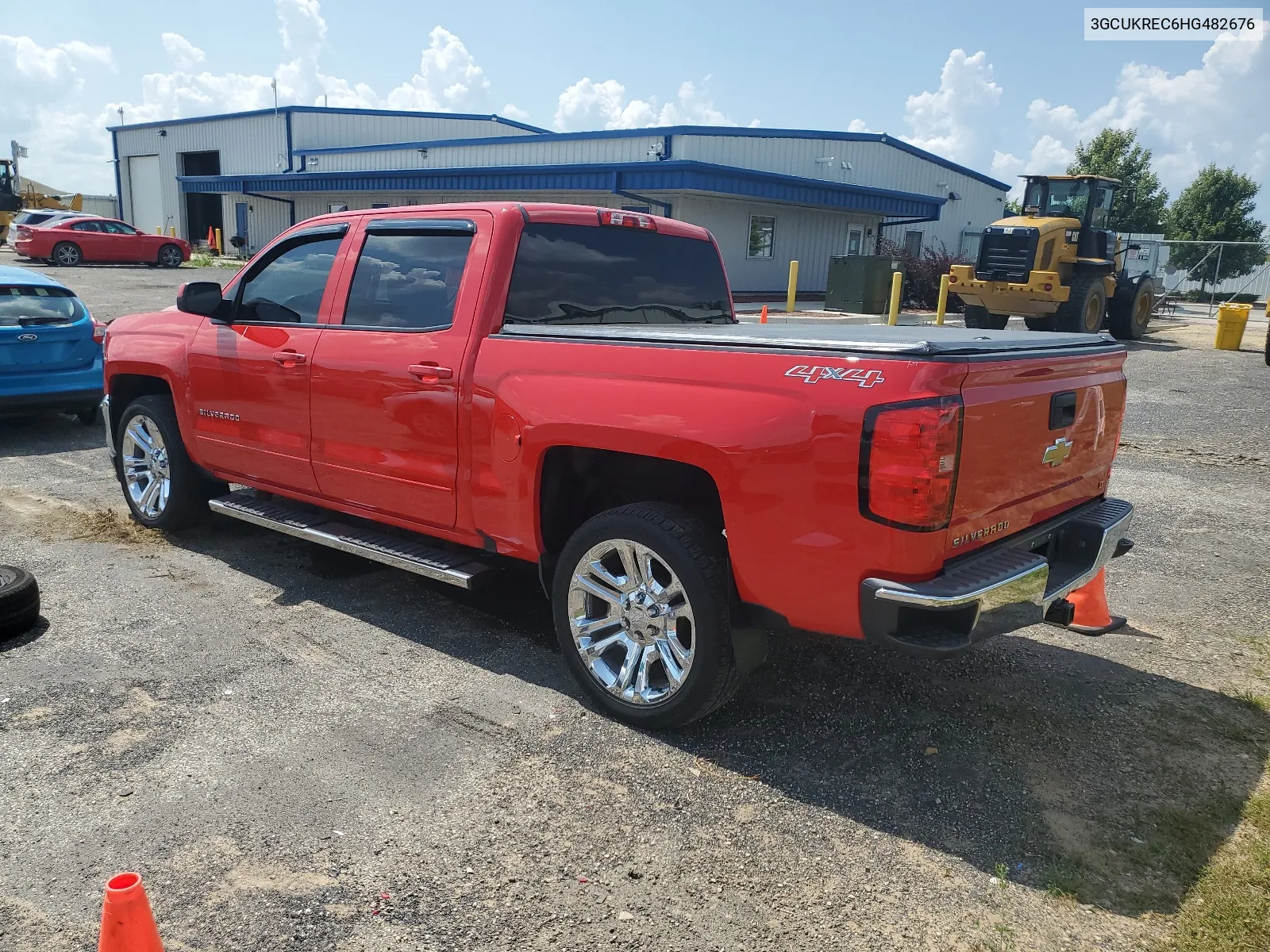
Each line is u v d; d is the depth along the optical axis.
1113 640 4.71
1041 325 19.27
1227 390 13.02
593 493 4.18
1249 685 4.21
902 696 4.04
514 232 4.11
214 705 3.76
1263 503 7.31
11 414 8.20
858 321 19.25
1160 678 4.29
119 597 4.89
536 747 3.53
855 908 2.70
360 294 4.56
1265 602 5.25
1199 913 2.70
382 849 2.90
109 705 3.73
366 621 4.69
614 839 2.99
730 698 3.78
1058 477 3.69
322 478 4.77
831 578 3.10
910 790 3.31
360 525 4.90
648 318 4.73
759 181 22.27
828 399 3.03
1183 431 10.08
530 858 2.88
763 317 12.55
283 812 3.06
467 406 4.01
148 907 2.08
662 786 3.29
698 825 3.07
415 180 26.64
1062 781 3.40
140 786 3.18
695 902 2.71
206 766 3.32
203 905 2.62
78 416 9.71
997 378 3.14
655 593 3.57
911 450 2.88
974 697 4.04
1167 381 13.81
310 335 4.69
